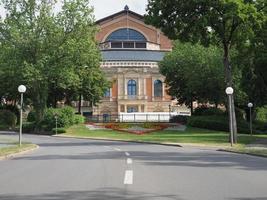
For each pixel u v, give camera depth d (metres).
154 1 39.84
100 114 95.06
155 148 33.25
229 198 10.90
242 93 63.81
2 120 79.75
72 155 25.58
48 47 64.88
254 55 49.09
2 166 19.36
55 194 11.56
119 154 26.20
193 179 14.45
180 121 74.00
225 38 40.81
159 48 111.62
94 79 79.94
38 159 23.02
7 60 64.19
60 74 64.00
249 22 39.16
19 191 12.12
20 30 64.19
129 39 112.12
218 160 22.02
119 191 11.99
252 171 16.83
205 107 75.31
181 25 39.66
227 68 41.28
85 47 65.56
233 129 40.06
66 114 66.38
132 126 67.25
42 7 64.88
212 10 38.62
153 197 11.02
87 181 14.03
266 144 37.53
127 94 99.62
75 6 65.69
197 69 65.50
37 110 67.50
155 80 100.75
